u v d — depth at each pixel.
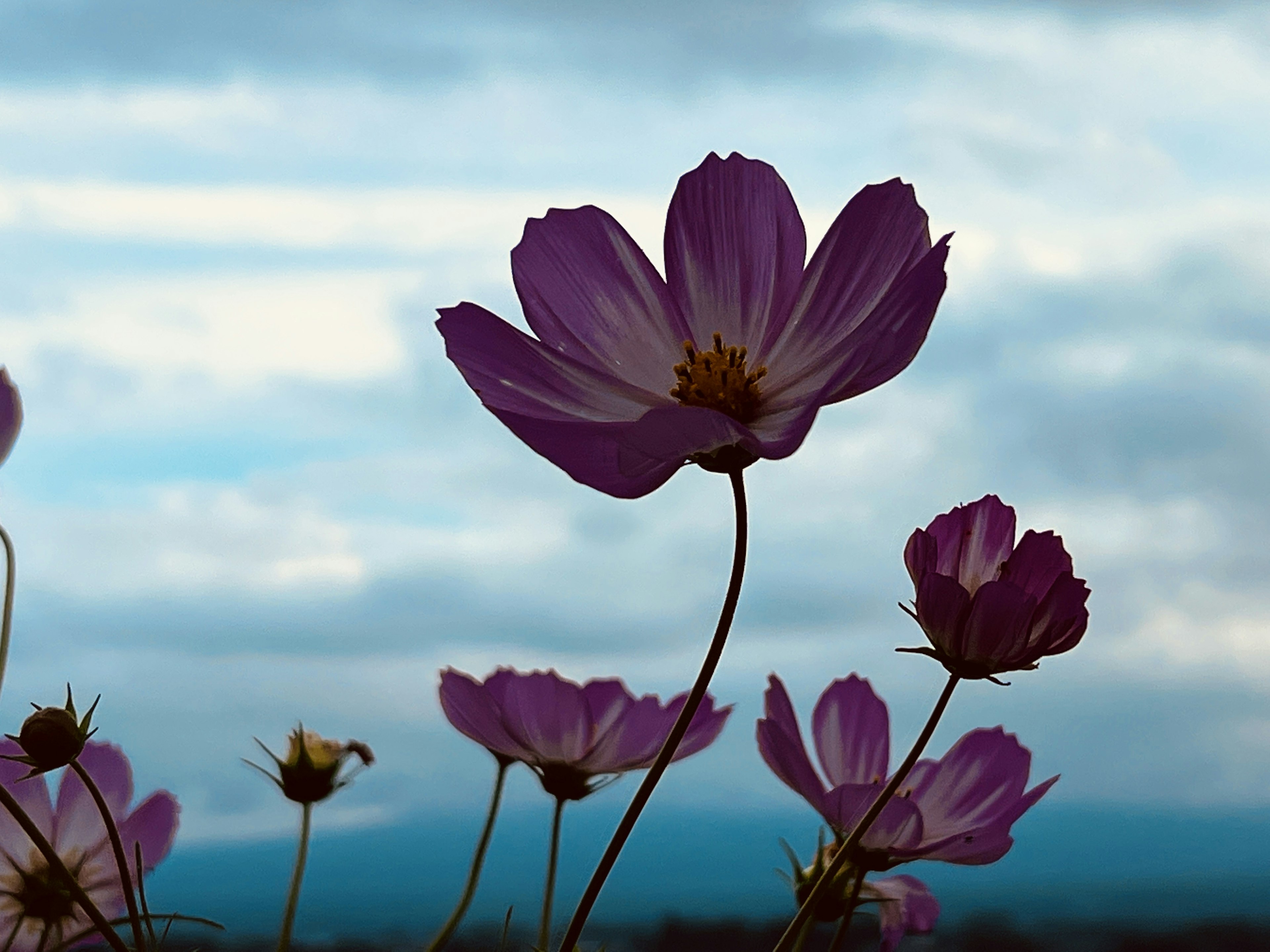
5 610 0.47
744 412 0.44
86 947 0.48
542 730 0.49
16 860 0.48
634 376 0.46
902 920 0.52
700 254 0.46
